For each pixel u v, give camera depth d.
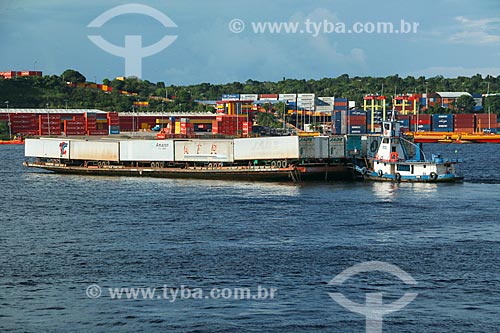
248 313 65.62
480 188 140.62
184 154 171.38
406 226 100.56
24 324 63.66
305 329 62.31
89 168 184.38
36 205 125.56
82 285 73.44
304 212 112.75
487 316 64.44
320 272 76.94
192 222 104.75
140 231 98.56
